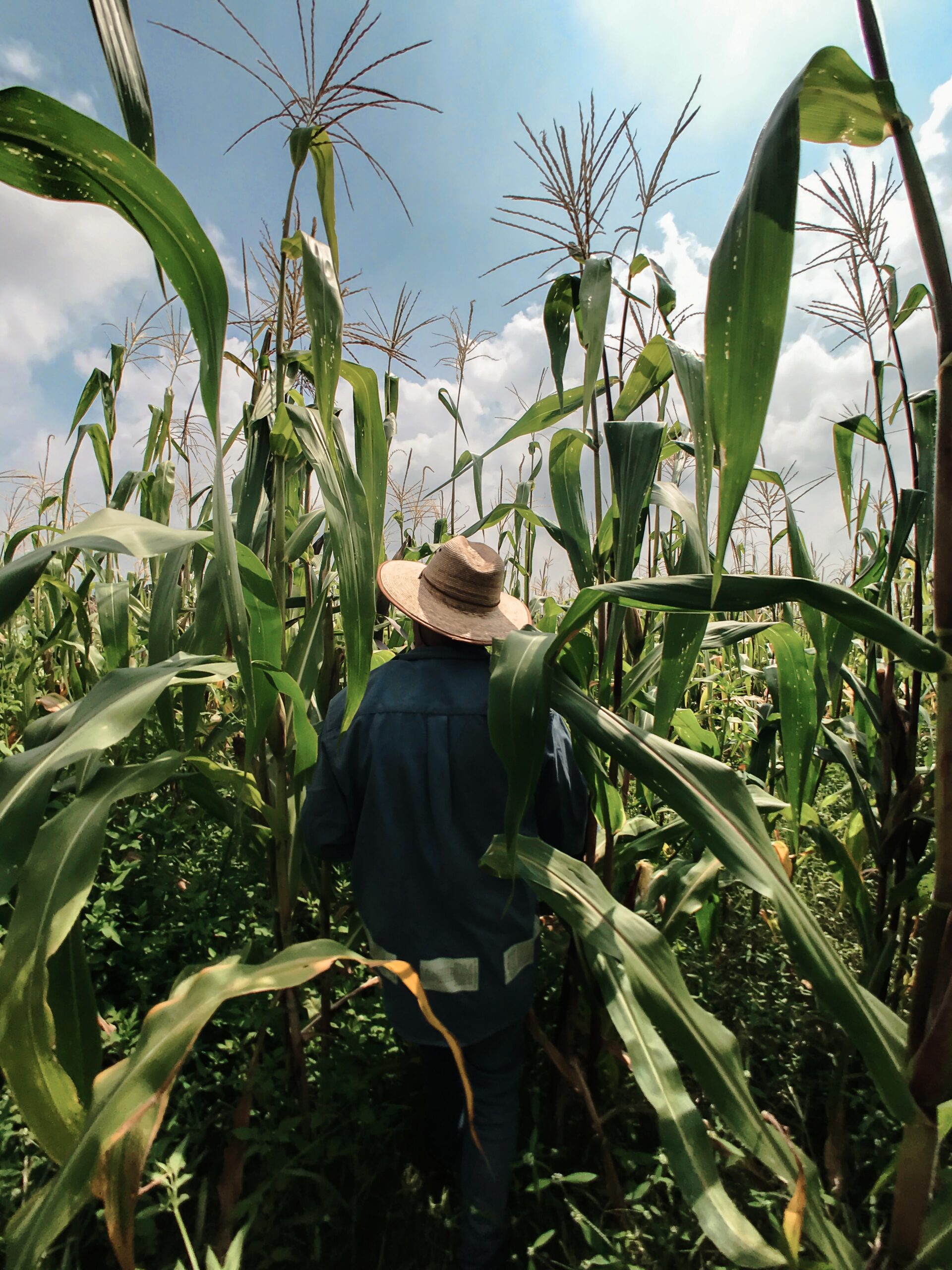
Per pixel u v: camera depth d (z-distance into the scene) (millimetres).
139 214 1035
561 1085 1891
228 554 1260
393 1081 2119
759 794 2057
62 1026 1227
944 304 899
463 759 1631
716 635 1775
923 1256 1003
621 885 2035
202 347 1125
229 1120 1863
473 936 1588
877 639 972
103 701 1337
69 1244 1491
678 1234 1566
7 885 1095
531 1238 1682
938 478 927
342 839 1745
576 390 1939
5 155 951
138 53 989
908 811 1945
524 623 2080
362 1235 1702
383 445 1785
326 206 1543
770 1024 2188
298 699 1675
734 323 818
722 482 822
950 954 977
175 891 2555
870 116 920
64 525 2637
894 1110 1000
